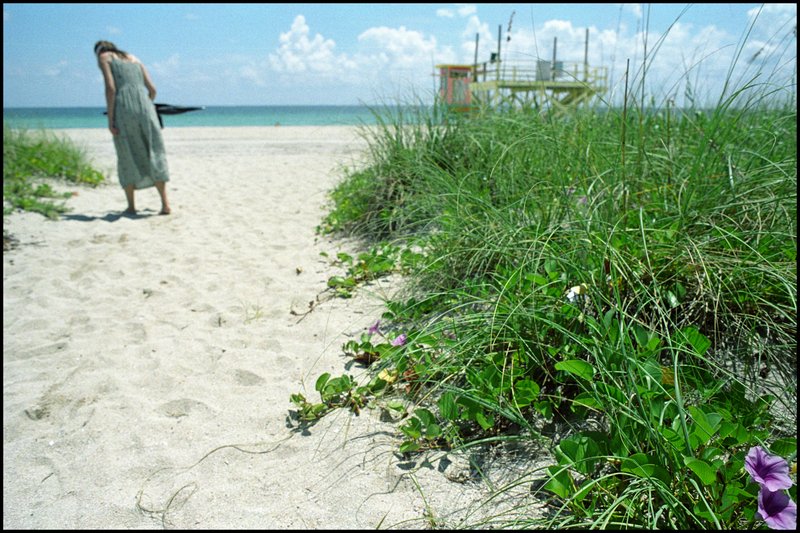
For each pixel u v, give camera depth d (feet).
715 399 6.52
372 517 6.19
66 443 7.93
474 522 5.93
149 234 18.80
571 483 5.72
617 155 11.34
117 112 20.39
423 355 8.46
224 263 15.49
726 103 9.41
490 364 7.55
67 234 18.78
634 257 8.30
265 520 6.28
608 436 6.19
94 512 6.56
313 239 17.30
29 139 31.22
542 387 7.59
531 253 9.02
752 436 5.67
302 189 25.81
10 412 8.73
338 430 7.77
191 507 6.55
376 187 17.06
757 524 5.00
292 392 8.87
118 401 8.91
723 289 8.02
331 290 12.92
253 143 50.24
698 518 5.10
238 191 25.98
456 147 16.03
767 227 8.66
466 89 18.42
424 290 11.30
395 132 17.34
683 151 11.60
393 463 7.00
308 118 168.14
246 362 9.88
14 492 6.97
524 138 12.20
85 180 28.30
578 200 10.27
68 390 9.31
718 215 8.92
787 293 7.70
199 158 38.58
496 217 10.30
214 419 8.29
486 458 6.89
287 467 7.14
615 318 7.38
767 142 10.18
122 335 11.31
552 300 8.03
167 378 9.53
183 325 11.64
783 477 4.78
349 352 9.93
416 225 14.83
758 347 7.53
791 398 6.84
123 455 7.59
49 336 11.46
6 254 16.70
